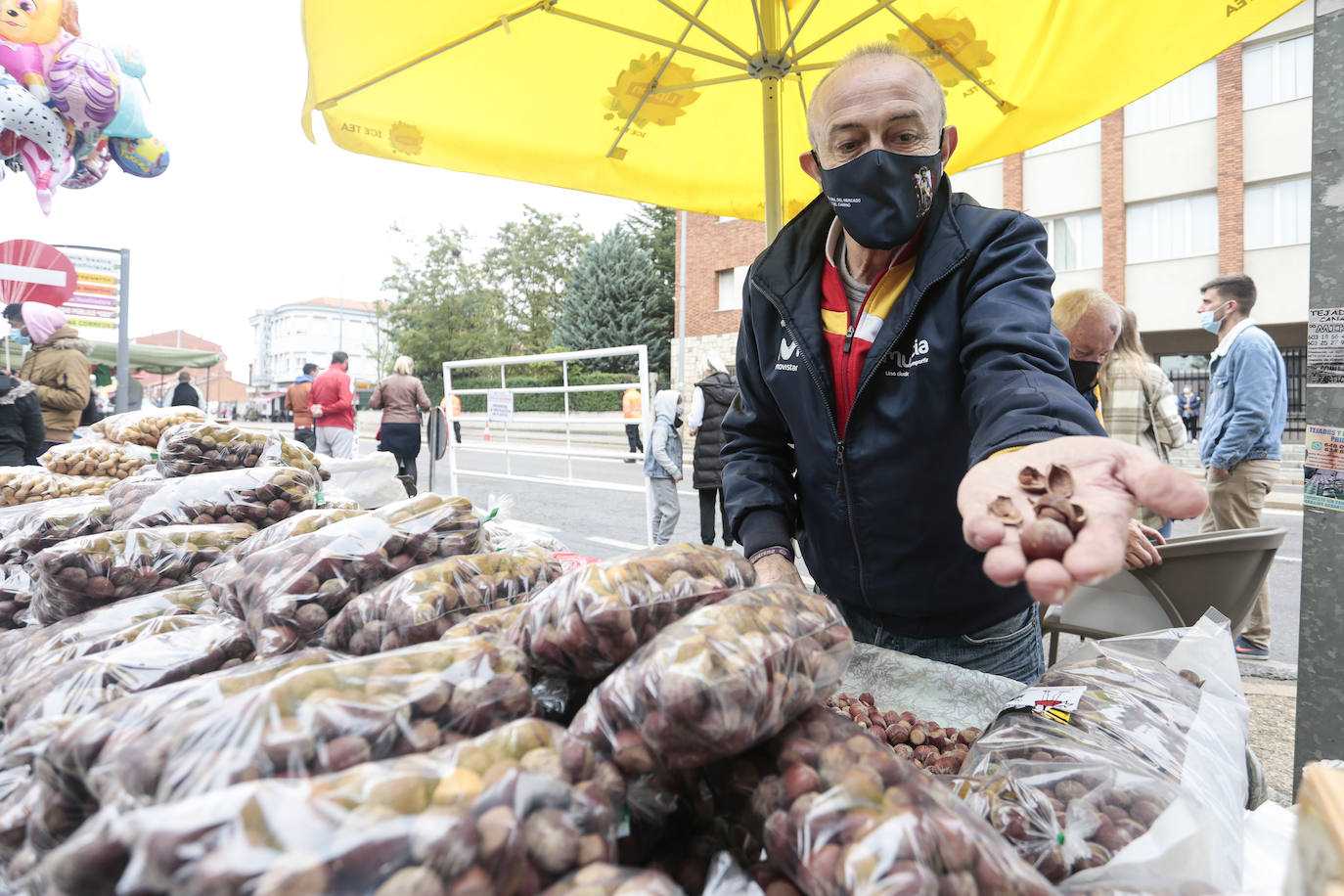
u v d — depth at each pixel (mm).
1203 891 844
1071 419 965
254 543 1511
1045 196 18969
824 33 2518
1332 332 1805
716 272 23734
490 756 708
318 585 1226
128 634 1219
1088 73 2170
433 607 1115
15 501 2383
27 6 5617
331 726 727
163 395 29234
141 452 2766
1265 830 1095
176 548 1592
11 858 860
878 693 1535
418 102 2373
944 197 1507
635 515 9516
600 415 26516
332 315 83688
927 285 1443
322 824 585
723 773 833
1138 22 2047
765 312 1748
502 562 1275
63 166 6180
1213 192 17016
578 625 902
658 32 2455
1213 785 1059
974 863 695
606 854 683
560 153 2680
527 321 42750
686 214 23531
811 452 1676
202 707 777
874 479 1572
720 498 6859
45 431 5039
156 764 692
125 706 826
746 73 2535
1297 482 13312
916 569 1629
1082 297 2908
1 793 908
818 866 683
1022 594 1690
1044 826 927
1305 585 1888
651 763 770
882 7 2295
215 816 580
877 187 1427
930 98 1438
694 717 744
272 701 735
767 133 2555
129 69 6422
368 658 842
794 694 824
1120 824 939
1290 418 16891
